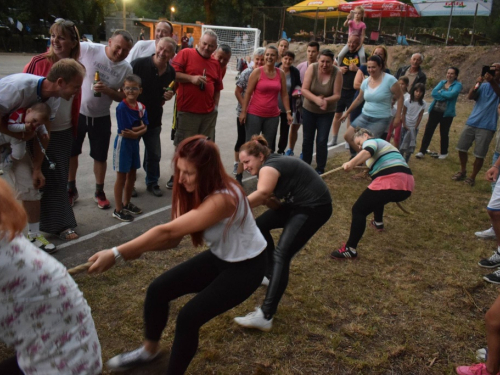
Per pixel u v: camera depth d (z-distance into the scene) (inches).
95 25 1163.9
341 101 309.0
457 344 118.6
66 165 149.8
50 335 63.4
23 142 127.1
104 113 171.6
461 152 256.1
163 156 264.8
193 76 194.4
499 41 876.6
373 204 154.4
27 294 60.5
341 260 157.3
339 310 129.3
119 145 164.6
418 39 889.5
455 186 251.8
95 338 69.6
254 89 216.8
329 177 249.0
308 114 234.7
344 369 106.9
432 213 209.9
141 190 209.2
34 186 136.9
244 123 223.3
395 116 240.5
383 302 134.7
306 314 125.7
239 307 125.5
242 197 86.0
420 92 253.4
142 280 134.6
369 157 155.6
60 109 139.8
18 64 663.1
